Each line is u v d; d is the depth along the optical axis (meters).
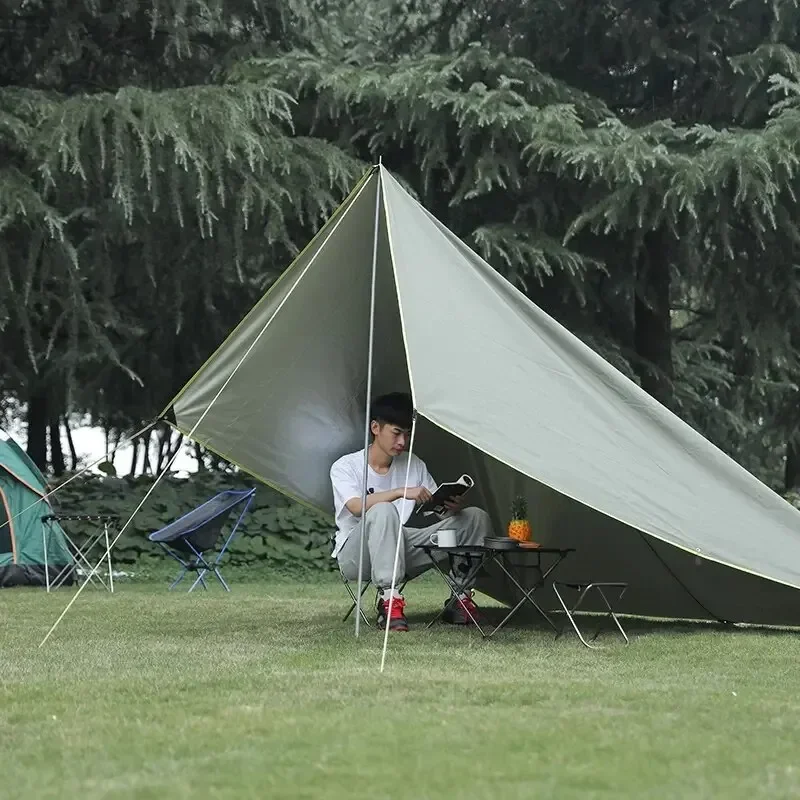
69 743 5.30
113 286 19.14
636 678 7.38
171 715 5.96
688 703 6.34
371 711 6.00
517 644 9.22
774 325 20.62
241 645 9.08
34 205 16.75
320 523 18.86
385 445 10.55
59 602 13.51
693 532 9.38
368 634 9.87
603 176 17.84
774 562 9.52
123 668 7.77
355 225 9.89
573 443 9.22
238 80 18.92
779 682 7.36
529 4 20.19
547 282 20.20
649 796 4.36
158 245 18.55
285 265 19.59
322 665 7.84
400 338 11.06
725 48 19.83
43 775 4.73
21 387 20.61
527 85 19.30
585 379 9.78
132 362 20.84
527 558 11.42
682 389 21.86
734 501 9.75
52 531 16.86
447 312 9.36
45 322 18.91
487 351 9.34
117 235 18.44
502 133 18.58
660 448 9.72
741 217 19.30
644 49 19.67
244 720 5.78
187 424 10.66
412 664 7.93
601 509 9.05
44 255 17.84
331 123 19.86
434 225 9.92
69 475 19.56
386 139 19.67
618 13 19.83
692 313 23.16
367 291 10.50
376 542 10.05
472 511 10.41
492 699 6.44
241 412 10.90
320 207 18.70
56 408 21.50
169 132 16.78
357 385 11.20
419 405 8.75
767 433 23.08
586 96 19.66
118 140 16.88
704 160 17.69
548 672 7.57
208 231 18.41
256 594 15.01
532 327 9.90
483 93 18.28
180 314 19.23
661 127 18.64
